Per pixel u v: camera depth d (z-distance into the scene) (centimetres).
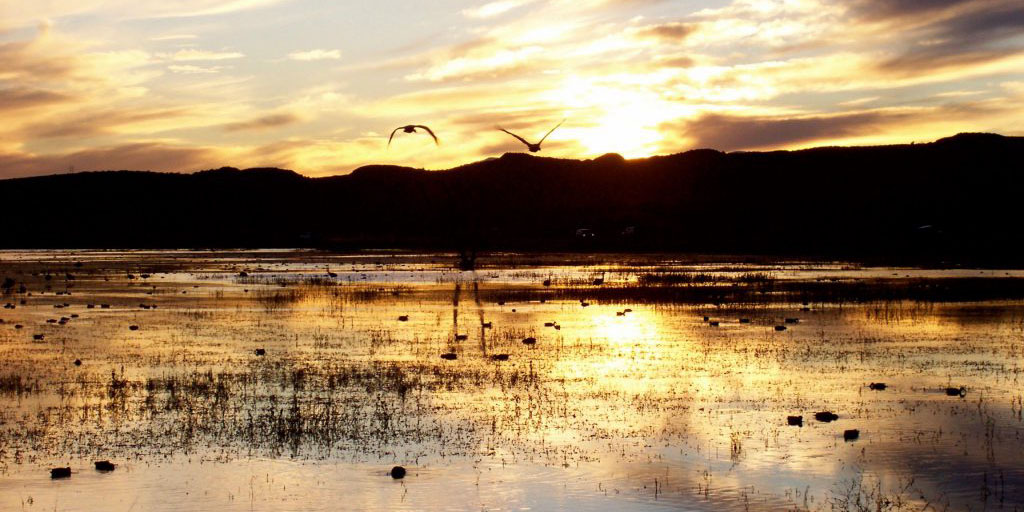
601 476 1711
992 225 14375
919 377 2608
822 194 18212
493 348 3164
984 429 2028
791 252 11612
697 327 3744
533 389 2434
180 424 2067
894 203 16638
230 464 1783
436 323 3922
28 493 1619
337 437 1962
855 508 1552
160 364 2828
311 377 2600
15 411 2191
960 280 6366
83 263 9012
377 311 4428
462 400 2302
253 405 2250
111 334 3534
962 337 3406
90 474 1720
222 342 3316
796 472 1738
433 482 1675
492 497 1602
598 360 2897
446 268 7944
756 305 4631
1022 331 3581
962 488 1650
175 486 1656
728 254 11450
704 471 1741
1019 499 1593
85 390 2427
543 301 4950
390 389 2430
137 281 6412
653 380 2559
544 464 1783
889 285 5900
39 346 3209
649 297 5122
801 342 3281
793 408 2225
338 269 7844
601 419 2114
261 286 5978
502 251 12569
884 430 2020
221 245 15412
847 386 2483
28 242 16325
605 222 18075
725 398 2330
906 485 1666
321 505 1562
